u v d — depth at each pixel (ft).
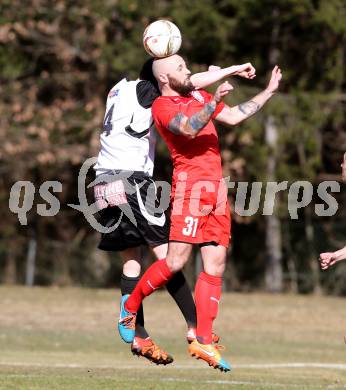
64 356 133.49
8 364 115.03
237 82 269.64
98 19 290.35
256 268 305.12
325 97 271.90
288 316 211.82
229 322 200.85
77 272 306.14
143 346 82.84
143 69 82.58
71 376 95.71
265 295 264.93
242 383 94.48
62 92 317.42
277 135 272.72
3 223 313.94
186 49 276.00
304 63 280.10
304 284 292.20
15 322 192.24
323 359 139.95
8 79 309.63
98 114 294.66
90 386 84.02
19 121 299.17
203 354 79.87
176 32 79.87
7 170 306.55
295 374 111.45
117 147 81.92
